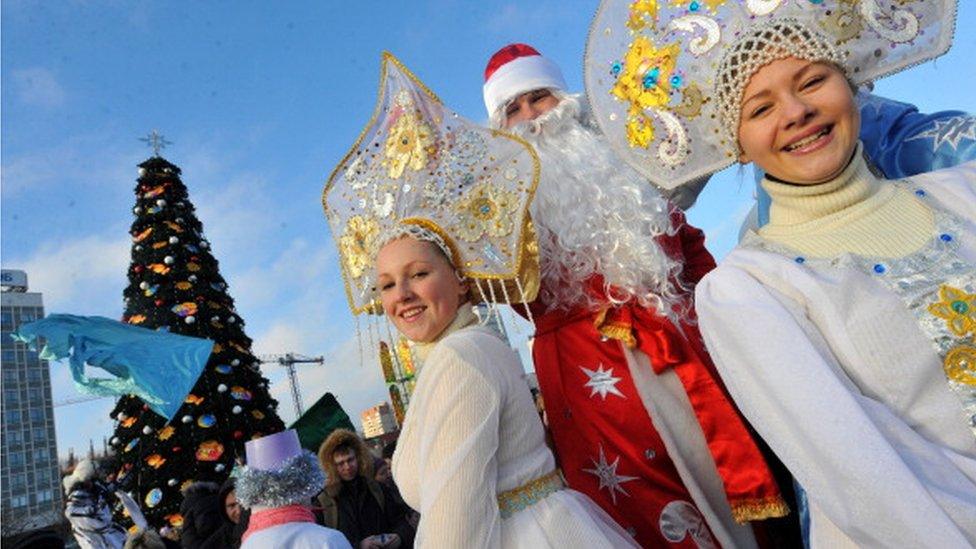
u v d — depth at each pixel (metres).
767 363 1.25
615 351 2.03
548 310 2.17
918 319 1.21
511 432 1.62
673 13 1.62
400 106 1.99
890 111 1.96
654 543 1.84
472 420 1.52
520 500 1.57
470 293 1.94
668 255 2.17
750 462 1.79
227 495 4.87
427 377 1.62
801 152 1.36
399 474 1.69
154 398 5.35
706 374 1.90
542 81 2.54
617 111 1.73
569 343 2.10
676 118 1.63
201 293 10.54
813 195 1.39
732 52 1.41
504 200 1.89
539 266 1.98
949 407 1.17
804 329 1.27
